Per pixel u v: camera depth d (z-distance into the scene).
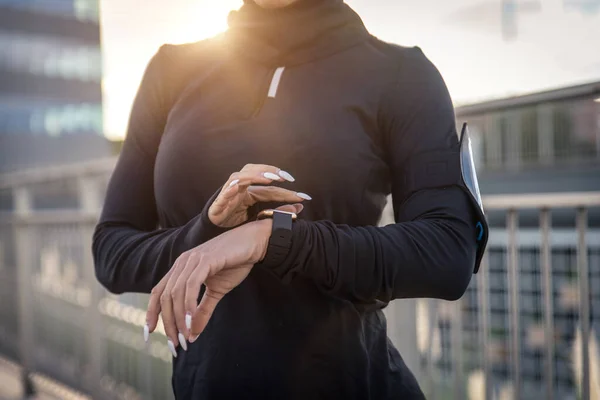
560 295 3.45
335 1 1.04
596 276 3.42
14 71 32.03
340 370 0.96
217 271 0.80
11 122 31.72
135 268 0.96
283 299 0.95
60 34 33.47
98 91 34.38
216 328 0.98
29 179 3.73
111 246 1.03
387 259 0.86
